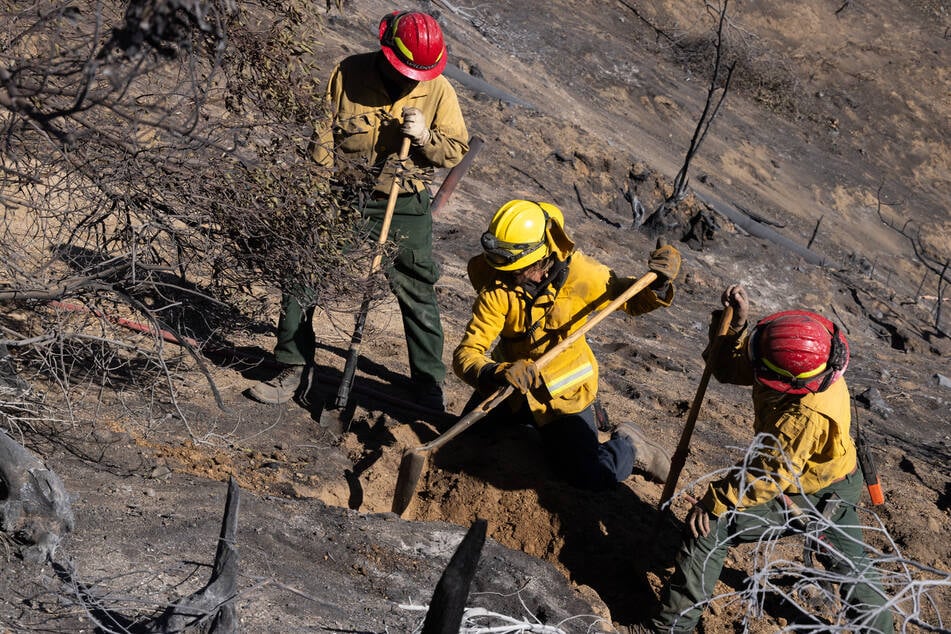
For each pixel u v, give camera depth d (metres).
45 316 4.38
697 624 4.24
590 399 4.75
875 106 26.78
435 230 10.24
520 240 4.22
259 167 3.73
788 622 4.28
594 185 14.11
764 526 3.84
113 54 2.69
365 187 4.68
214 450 4.50
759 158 22.53
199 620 2.70
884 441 7.35
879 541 5.14
